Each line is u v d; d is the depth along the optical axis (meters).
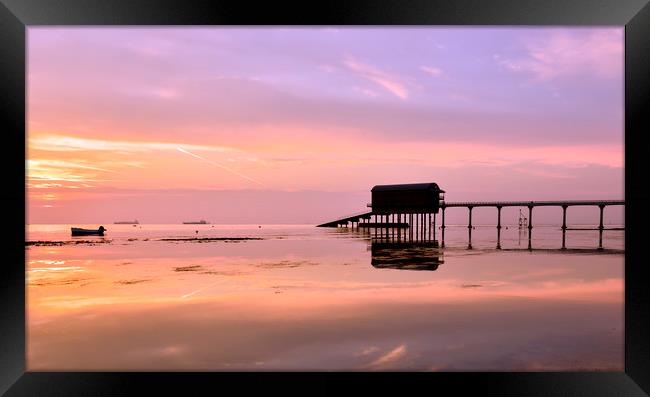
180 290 14.47
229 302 12.34
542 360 7.31
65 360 7.42
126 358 7.52
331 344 8.20
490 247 35.53
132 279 17.11
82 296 13.41
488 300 12.55
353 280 16.56
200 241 45.88
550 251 31.22
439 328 9.39
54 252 31.36
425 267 20.95
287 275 18.11
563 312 10.99
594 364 7.12
